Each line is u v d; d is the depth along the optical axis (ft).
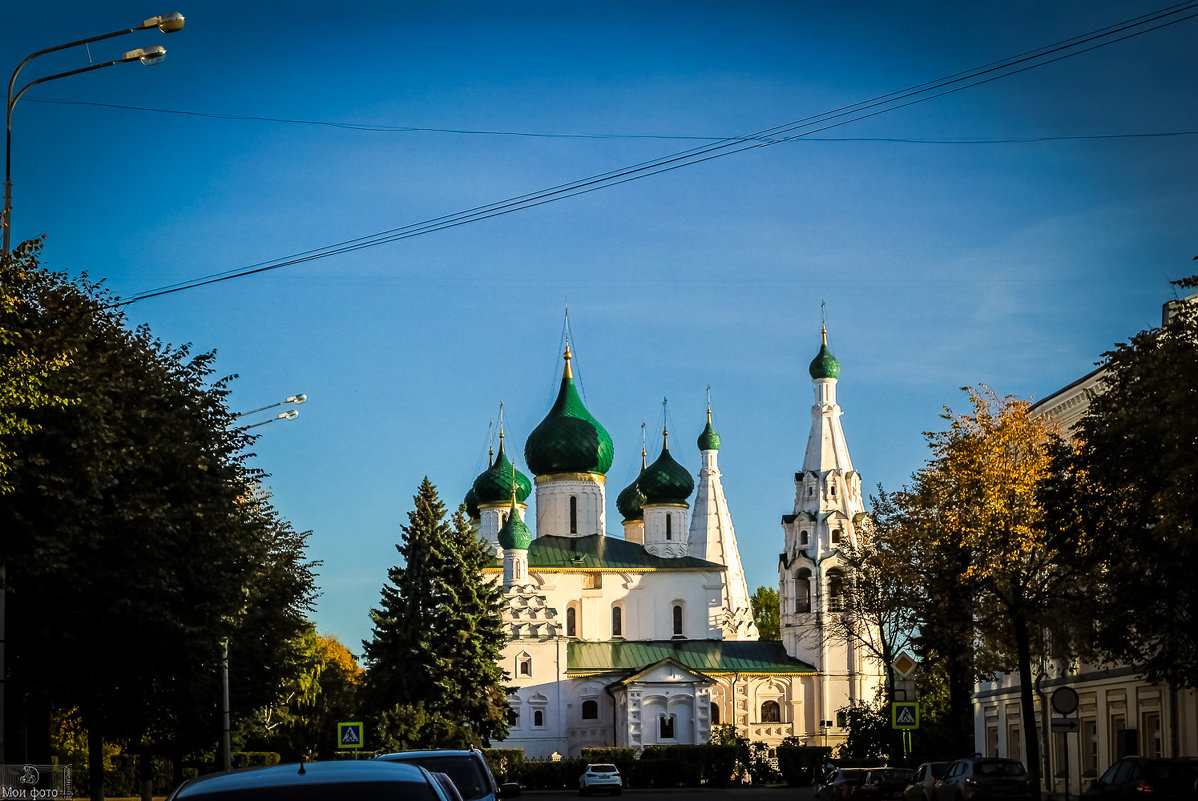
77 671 132.46
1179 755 167.53
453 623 321.11
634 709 403.13
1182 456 109.60
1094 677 196.75
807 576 437.99
